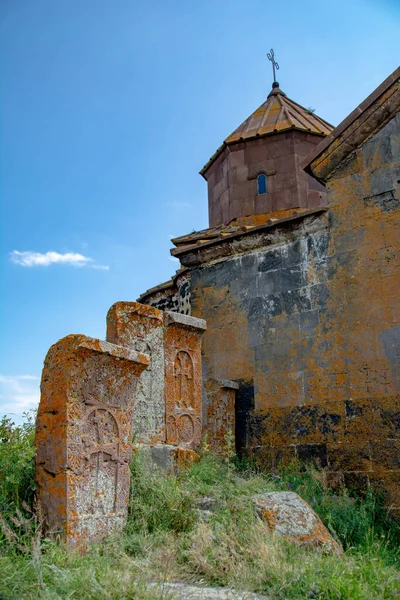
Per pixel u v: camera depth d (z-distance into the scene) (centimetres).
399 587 431
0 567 399
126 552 496
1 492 504
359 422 762
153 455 657
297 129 1264
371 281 794
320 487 744
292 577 434
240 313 915
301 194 1248
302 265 865
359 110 837
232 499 574
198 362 771
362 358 780
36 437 517
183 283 1037
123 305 683
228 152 1312
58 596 376
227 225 1286
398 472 718
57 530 483
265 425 845
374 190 817
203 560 466
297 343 845
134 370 572
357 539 622
